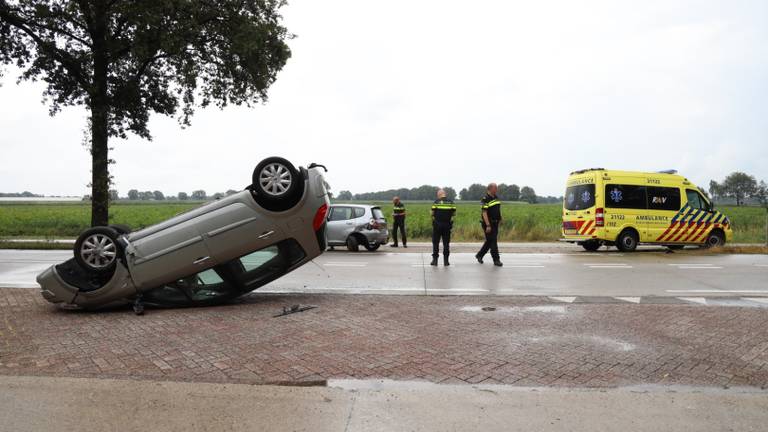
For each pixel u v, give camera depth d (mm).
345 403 3576
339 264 12352
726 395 3719
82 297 6672
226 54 18406
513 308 6801
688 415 3381
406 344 5059
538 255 14758
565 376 4129
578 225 15812
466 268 11586
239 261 7113
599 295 8016
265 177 6805
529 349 4875
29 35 17281
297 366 4379
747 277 10156
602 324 5867
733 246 17156
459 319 6156
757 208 54531
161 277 6699
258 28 17844
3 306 7188
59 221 34625
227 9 17953
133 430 3166
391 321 6062
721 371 4254
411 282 9445
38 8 15672
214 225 6777
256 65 18609
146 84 19156
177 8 15828
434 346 4984
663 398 3662
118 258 6648
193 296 7043
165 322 6086
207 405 3541
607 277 10133
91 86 16844
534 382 3994
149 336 5406
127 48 16844
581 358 4594
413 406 3527
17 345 5066
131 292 6684
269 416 3361
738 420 3311
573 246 17953
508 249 16688
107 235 6719
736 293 8203
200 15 17078
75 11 15641
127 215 46062
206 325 5906
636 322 5957
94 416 3363
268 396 3699
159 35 15719
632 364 4430
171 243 6707
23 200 120625
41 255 15273
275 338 5301
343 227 15875
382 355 4699
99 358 4617
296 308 6664
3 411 3438
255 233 6824
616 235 15391
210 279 7227
